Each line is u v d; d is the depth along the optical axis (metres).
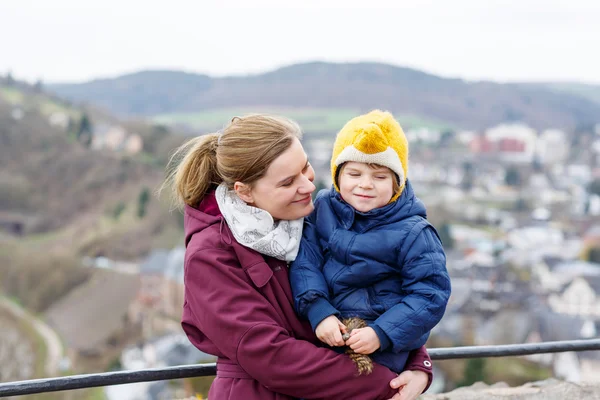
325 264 1.96
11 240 72.88
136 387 34.66
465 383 26.62
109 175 91.12
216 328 1.82
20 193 87.31
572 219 112.75
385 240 1.88
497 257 80.62
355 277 1.89
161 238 77.19
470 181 138.38
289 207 1.90
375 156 1.86
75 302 62.09
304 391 1.81
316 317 1.85
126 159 92.94
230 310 1.81
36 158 94.50
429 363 1.93
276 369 1.79
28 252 66.38
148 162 95.25
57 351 53.78
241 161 1.85
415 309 1.83
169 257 67.12
